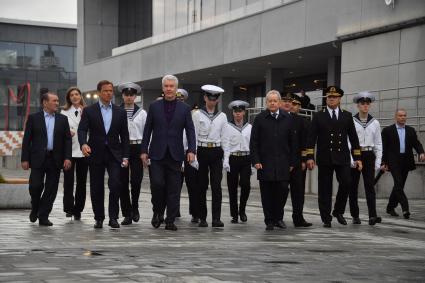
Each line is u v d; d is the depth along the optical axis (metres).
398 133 12.91
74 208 11.30
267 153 10.55
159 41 38.41
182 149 10.19
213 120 10.77
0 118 65.75
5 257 6.97
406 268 6.79
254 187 21.86
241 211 11.67
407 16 21.77
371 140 11.58
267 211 10.38
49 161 10.44
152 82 40.31
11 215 12.02
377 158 11.65
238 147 11.48
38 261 6.71
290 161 10.70
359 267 6.78
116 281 5.66
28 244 8.06
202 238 9.05
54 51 67.31
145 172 31.83
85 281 5.63
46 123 10.52
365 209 14.38
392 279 6.13
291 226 11.02
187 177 11.06
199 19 35.56
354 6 24.11
